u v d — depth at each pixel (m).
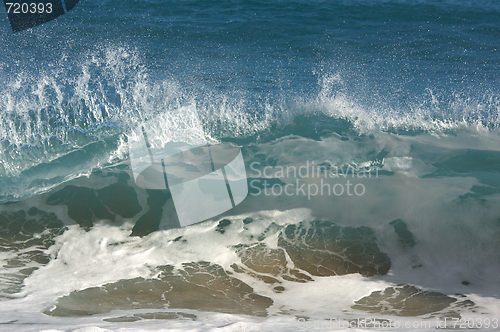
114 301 2.85
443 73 7.41
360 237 3.82
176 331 1.92
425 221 3.88
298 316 2.63
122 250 3.63
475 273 3.43
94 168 4.64
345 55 8.34
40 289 2.98
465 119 5.72
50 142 4.98
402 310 2.82
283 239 3.81
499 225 3.74
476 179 4.35
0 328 1.98
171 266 3.46
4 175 4.60
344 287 3.25
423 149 5.01
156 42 8.70
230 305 2.87
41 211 4.11
